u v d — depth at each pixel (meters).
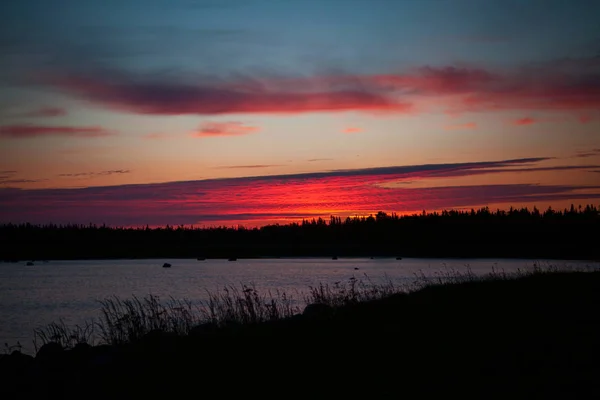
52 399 9.32
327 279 64.31
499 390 7.99
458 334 11.67
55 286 61.41
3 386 10.23
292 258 173.00
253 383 9.04
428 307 15.36
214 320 15.26
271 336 12.40
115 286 60.03
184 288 53.75
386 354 10.34
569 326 11.98
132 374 10.09
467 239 123.94
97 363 11.27
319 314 15.22
